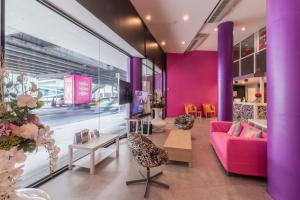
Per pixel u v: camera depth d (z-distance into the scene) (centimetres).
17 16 306
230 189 262
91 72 564
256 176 292
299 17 211
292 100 213
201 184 275
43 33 386
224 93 616
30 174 290
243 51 873
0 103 90
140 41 555
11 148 88
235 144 295
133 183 274
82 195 242
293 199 213
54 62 447
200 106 1064
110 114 888
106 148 414
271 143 244
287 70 217
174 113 1057
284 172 221
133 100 562
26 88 101
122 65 643
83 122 802
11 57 281
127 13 451
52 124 678
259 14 578
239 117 796
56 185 267
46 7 279
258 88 945
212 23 643
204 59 1064
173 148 343
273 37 237
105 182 277
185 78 1061
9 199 92
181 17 555
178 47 925
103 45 477
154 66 769
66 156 381
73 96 459
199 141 520
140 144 252
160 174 307
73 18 319
